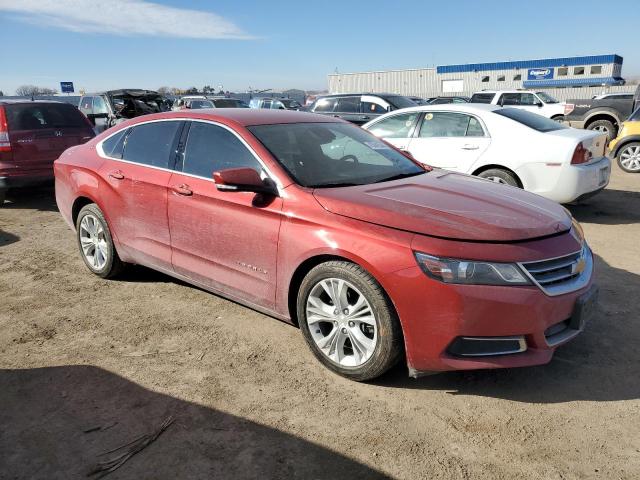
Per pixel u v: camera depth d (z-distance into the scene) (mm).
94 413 2930
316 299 3305
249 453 2602
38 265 5512
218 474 2465
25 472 2486
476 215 3090
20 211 8359
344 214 3146
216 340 3771
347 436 2721
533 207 3379
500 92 21266
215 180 3361
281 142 3818
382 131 8133
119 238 4641
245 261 3629
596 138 6918
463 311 2773
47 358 3545
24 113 8422
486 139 7023
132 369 3389
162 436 2732
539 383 3189
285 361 3473
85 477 2451
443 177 4031
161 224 4191
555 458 2545
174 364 3449
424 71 45125
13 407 2998
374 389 3145
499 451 2600
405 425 2805
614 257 5480
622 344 3631
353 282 3051
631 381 3193
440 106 7672
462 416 2877
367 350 3105
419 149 7570
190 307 4344
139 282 4934
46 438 2727
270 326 3979
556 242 3018
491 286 2771
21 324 4070
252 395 3092
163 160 4262
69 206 5160
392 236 2938
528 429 2762
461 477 2428
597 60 40719
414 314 2852
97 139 5074
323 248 3133
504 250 2834
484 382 3209
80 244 5129
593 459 2535
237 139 3814
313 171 3656
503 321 2785
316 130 4195
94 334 3887
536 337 2850
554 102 20812
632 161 11391
